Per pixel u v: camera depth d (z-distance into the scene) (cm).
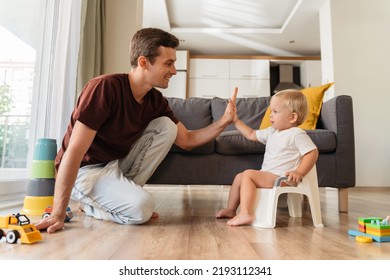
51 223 107
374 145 345
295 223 133
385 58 353
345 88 349
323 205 202
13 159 175
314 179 130
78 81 206
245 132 160
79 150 109
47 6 199
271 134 148
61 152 132
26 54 180
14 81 171
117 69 250
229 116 155
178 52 538
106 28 252
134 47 126
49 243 91
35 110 189
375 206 196
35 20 188
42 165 150
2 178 168
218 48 544
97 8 233
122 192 120
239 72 552
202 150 176
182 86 532
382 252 87
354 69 351
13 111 171
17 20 172
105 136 127
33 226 95
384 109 348
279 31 475
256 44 523
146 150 145
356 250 89
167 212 162
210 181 177
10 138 171
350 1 358
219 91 548
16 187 177
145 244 92
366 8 358
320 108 206
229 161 177
